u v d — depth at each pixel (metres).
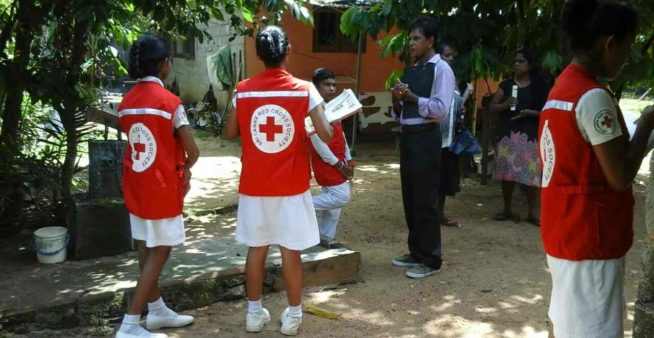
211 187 7.77
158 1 5.04
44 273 4.24
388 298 4.40
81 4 4.44
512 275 4.88
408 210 4.83
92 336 3.72
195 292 4.14
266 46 3.51
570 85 2.34
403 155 4.66
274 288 4.45
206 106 13.35
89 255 4.55
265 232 3.65
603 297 2.38
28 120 6.36
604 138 2.23
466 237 5.92
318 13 12.02
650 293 2.31
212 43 13.88
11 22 5.22
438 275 4.85
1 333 3.60
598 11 2.26
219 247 4.82
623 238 2.38
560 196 2.38
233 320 4.01
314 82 4.83
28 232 5.27
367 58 12.51
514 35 6.61
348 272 4.65
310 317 4.07
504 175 6.29
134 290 3.92
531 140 6.04
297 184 3.60
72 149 5.53
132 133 3.51
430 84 4.46
